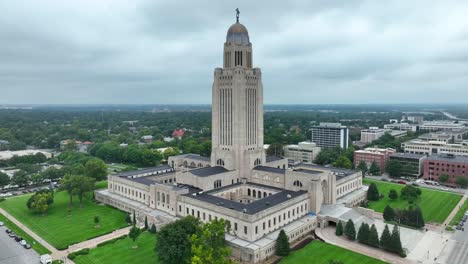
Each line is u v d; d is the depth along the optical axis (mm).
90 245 137750
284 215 146875
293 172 171875
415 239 141000
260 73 197750
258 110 199250
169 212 167375
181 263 112438
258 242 129375
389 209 161500
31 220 167875
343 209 167000
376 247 133125
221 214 141625
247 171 192250
